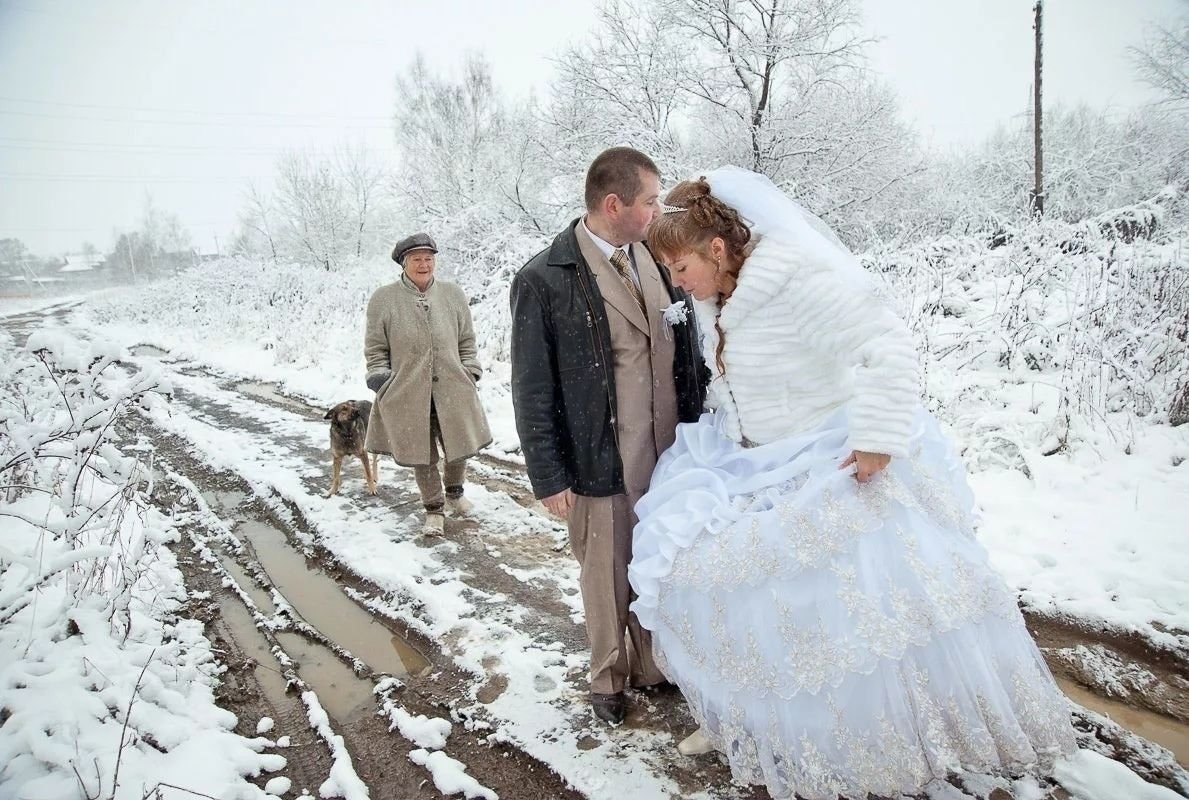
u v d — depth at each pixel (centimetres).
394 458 413
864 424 170
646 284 233
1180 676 246
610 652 241
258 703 273
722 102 1257
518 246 1086
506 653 294
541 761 229
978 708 169
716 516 192
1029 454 414
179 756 229
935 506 185
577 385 229
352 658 301
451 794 221
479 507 462
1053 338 518
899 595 170
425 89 1866
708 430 224
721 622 185
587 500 237
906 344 172
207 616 339
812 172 1243
